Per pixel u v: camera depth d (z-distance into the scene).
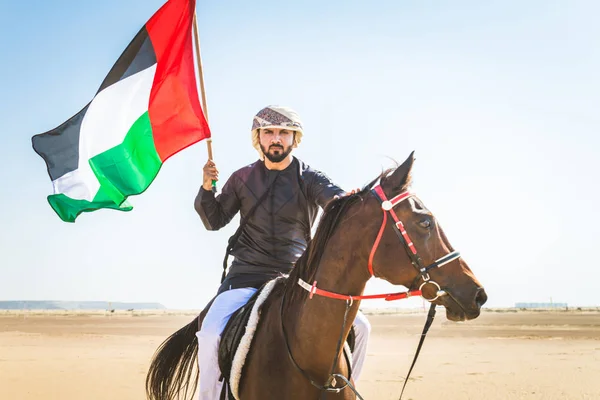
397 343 24.64
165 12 6.50
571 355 19.69
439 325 38.66
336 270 4.96
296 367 4.97
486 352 20.62
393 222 4.76
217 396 5.25
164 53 6.50
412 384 13.38
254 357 5.12
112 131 6.43
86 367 16.39
